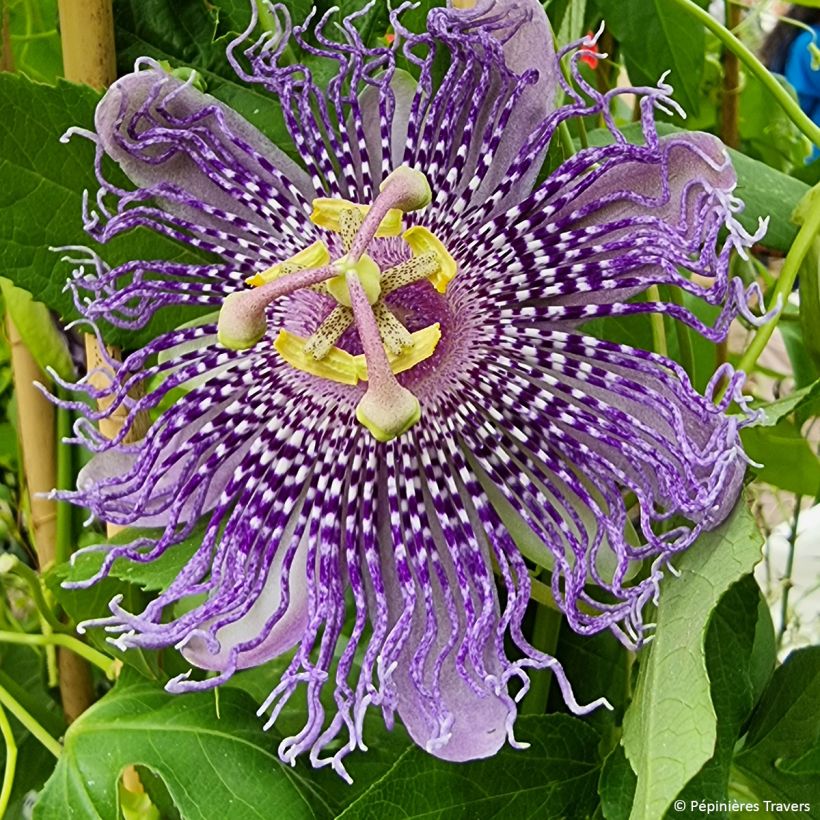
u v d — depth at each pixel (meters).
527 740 0.15
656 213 0.14
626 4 0.20
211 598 0.14
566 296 0.14
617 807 0.14
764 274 0.21
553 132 0.14
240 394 0.15
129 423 0.14
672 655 0.12
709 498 0.13
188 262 0.16
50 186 0.15
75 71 0.16
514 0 0.14
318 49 0.15
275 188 0.15
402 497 0.14
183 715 0.16
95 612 0.17
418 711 0.13
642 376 0.14
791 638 0.24
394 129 0.15
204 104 0.14
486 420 0.14
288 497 0.14
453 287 0.15
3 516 0.21
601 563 0.13
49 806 0.15
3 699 0.18
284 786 0.15
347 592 0.17
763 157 0.26
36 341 0.17
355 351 0.17
